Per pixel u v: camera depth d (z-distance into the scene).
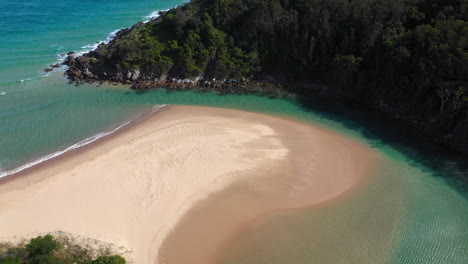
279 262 34.59
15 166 50.06
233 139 52.59
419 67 51.59
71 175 46.81
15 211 41.09
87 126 58.97
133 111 62.94
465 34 49.78
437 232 37.16
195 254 35.62
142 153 50.12
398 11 58.44
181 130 55.66
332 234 37.19
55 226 38.59
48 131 57.84
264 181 44.34
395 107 56.38
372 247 35.78
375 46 59.31
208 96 66.50
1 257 32.62
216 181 44.31
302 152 49.69
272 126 56.16
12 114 62.16
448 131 49.84
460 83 48.50
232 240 37.00
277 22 66.62
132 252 35.53
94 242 36.09
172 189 43.22
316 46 65.12
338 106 60.88
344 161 47.91
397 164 47.12
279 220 38.97
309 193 42.59
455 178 44.19
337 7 62.47
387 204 40.81
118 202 41.62
